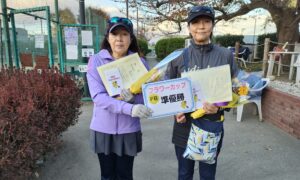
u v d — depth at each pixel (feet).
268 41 26.13
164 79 7.19
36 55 23.66
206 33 7.09
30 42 24.38
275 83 21.76
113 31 7.00
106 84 6.98
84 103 22.93
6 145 7.54
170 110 6.86
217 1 33.35
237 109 17.98
